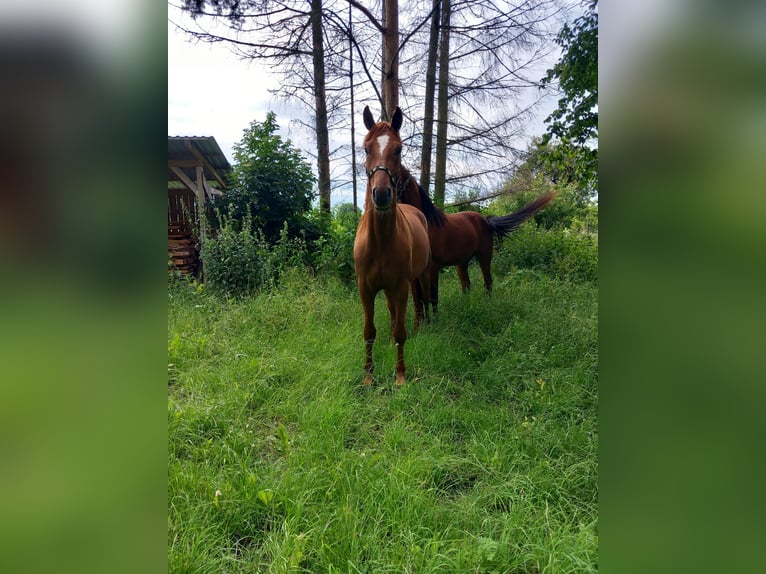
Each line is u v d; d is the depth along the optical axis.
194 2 5.66
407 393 2.81
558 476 2.01
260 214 6.51
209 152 6.90
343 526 1.64
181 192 7.11
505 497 1.89
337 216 8.51
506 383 2.97
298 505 1.74
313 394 2.78
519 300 4.73
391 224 2.87
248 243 5.48
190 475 1.90
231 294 5.25
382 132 2.91
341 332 3.74
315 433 2.29
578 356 3.32
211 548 1.61
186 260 6.61
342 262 6.02
